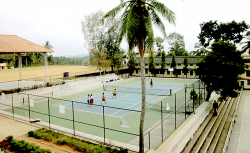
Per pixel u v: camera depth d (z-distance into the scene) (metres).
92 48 44.66
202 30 50.69
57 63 84.06
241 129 18.42
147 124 16.70
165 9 9.86
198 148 13.29
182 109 21.16
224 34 47.00
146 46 10.87
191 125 16.11
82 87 35.41
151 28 9.95
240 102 28.77
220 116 21.53
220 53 22.47
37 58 82.62
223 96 22.25
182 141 13.48
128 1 10.24
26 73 45.25
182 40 73.12
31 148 11.07
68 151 11.55
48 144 12.48
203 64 23.28
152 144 12.52
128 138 13.80
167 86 39.12
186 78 51.12
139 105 24.16
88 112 21.23
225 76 21.44
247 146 14.78
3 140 12.48
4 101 23.69
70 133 14.39
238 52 22.62
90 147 11.88
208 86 23.58
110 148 11.64
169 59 56.12
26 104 24.48
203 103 23.92
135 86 40.12
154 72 55.41
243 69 21.75
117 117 19.16
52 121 17.92
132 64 57.69
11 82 31.91
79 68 59.72
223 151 13.18
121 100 27.20
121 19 10.34
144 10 10.25
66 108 23.09
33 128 15.42
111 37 44.47
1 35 31.14
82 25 44.22
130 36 9.82
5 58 74.44
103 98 25.41
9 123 16.66
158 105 23.69
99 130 15.52
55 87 31.36
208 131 16.56
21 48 28.64
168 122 17.08
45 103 25.41
